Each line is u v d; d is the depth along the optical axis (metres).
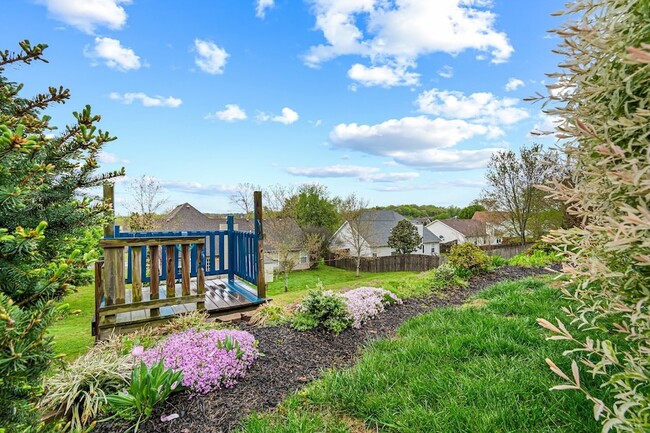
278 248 20.41
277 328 3.90
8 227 1.08
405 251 26.50
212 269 5.84
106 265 3.59
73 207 1.24
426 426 1.85
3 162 1.01
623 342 2.12
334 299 4.14
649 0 1.04
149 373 2.30
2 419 0.97
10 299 0.89
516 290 4.50
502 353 2.64
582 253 1.54
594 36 1.24
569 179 1.58
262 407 2.32
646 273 1.20
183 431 2.07
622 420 1.05
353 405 2.18
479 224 29.77
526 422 1.79
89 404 2.18
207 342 2.99
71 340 4.12
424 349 2.82
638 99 1.12
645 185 1.02
